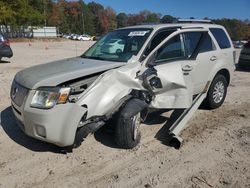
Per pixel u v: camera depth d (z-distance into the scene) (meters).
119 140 4.92
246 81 11.21
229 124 6.25
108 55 5.70
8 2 59.81
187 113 5.86
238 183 4.12
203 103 7.12
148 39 5.54
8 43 16.22
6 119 6.30
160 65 5.39
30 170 4.37
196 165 4.58
